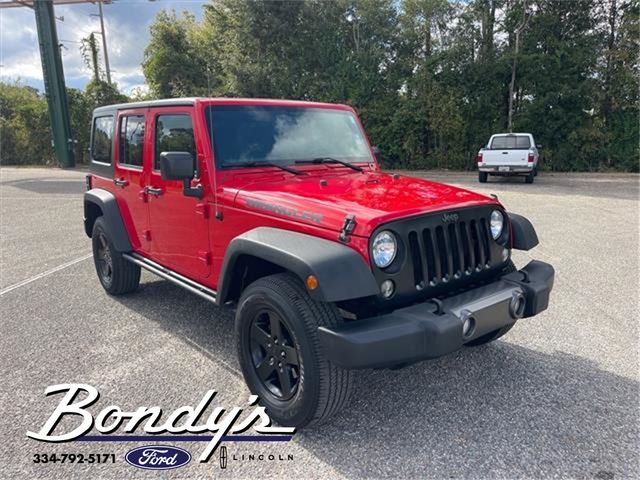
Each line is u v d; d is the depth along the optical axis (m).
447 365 3.80
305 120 4.16
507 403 3.27
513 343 4.18
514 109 23.80
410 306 2.83
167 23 30.92
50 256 7.44
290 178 3.70
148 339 4.32
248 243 3.02
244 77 24.73
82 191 15.88
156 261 4.55
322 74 25.52
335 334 2.58
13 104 33.34
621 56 22.20
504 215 3.46
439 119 23.62
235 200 3.39
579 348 4.07
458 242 3.06
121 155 4.95
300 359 2.80
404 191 3.34
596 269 6.31
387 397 3.36
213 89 28.66
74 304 5.25
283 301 2.84
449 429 2.99
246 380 3.26
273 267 3.39
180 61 30.20
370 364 2.54
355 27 25.72
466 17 24.22
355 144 4.39
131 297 5.47
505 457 2.73
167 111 4.08
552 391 3.41
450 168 24.56
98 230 5.40
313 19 25.28
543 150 22.97
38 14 25.45
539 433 2.94
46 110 30.27
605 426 3.00
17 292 5.67
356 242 2.70
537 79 22.59
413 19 25.77
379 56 25.17
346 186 3.46
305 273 2.64
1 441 2.92
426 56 25.61
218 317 4.85
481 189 15.12
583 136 22.41
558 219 9.81
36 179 20.44
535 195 13.55
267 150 3.81
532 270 3.45
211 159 3.58
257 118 3.89
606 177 19.86
